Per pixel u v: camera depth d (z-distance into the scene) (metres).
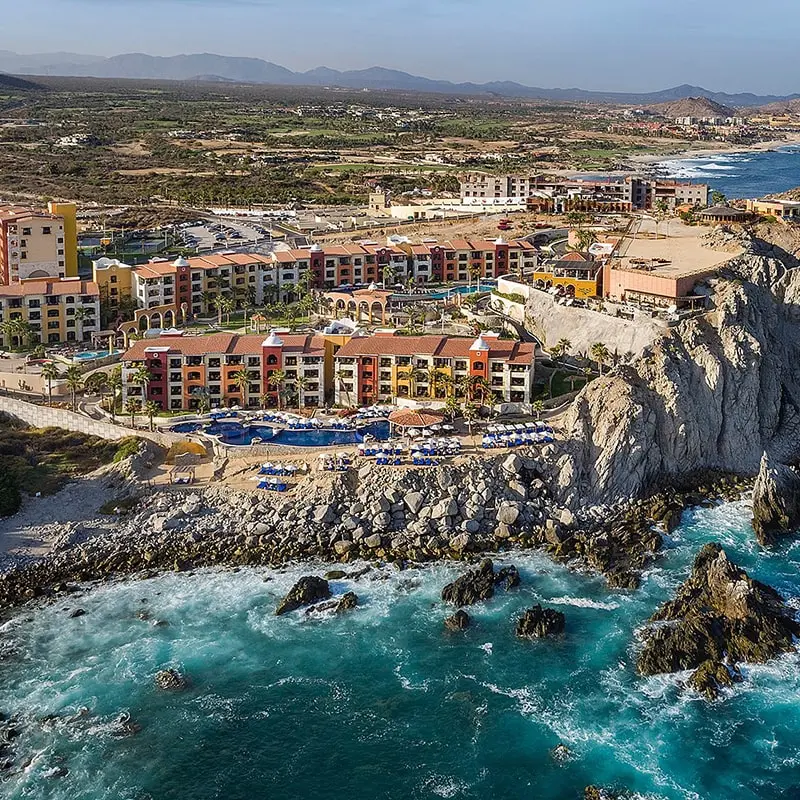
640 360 187.75
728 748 110.25
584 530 159.12
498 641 130.25
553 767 108.06
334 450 171.38
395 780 107.00
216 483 164.50
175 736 113.50
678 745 110.88
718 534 159.75
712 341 193.50
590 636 131.00
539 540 155.75
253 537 153.12
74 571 146.25
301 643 130.38
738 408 187.62
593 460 170.25
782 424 199.50
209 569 147.50
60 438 182.38
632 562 149.50
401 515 157.25
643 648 127.62
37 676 123.31
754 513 163.62
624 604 138.50
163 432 180.25
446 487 160.00
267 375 197.62
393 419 178.75
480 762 109.12
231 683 122.62
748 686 119.94
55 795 104.19
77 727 114.50
